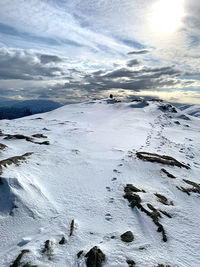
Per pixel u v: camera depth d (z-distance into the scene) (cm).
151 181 1636
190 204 1357
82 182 1581
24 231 1005
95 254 792
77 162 2002
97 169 1838
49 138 3048
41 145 2480
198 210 1295
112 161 2030
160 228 1029
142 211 1173
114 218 1126
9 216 1085
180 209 1266
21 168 1597
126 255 818
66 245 895
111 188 1488
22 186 1281
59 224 1055
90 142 2908
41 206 1198
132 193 1370
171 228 1056
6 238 955
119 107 7206
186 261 832
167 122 5091
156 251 869
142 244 904
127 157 2106
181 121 5500
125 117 5438
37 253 823
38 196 1277
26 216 1102
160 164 1945
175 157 2397
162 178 1689
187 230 1060
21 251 827
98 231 1005
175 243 941
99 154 2292
